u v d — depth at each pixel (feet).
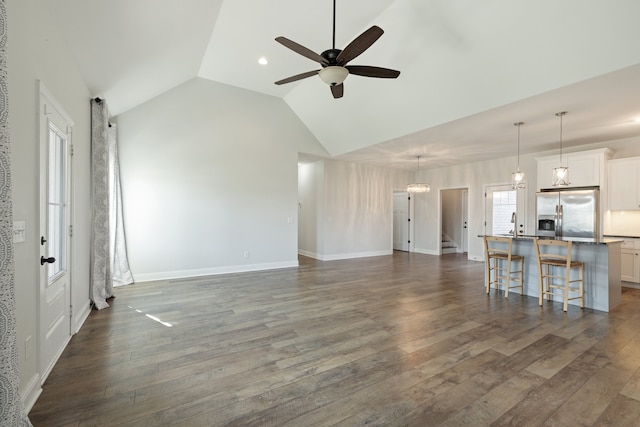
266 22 12.28
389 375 7.14
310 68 16.42
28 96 6.10
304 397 6.30
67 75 8.87
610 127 15.12
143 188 16.48
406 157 23.38
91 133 12.38
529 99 11.62
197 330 9.85
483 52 10.93
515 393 6.42
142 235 16.49
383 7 11.30
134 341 9.00
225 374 7.19
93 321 10.63
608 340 9.12
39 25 6.70
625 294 14.56
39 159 6.54
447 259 25.22
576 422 5.54
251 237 19.80
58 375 7.09
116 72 11.69
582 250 12.67
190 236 17.79
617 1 7.96
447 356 8.08
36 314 6.41
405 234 30.71
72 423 5.48
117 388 6.59
